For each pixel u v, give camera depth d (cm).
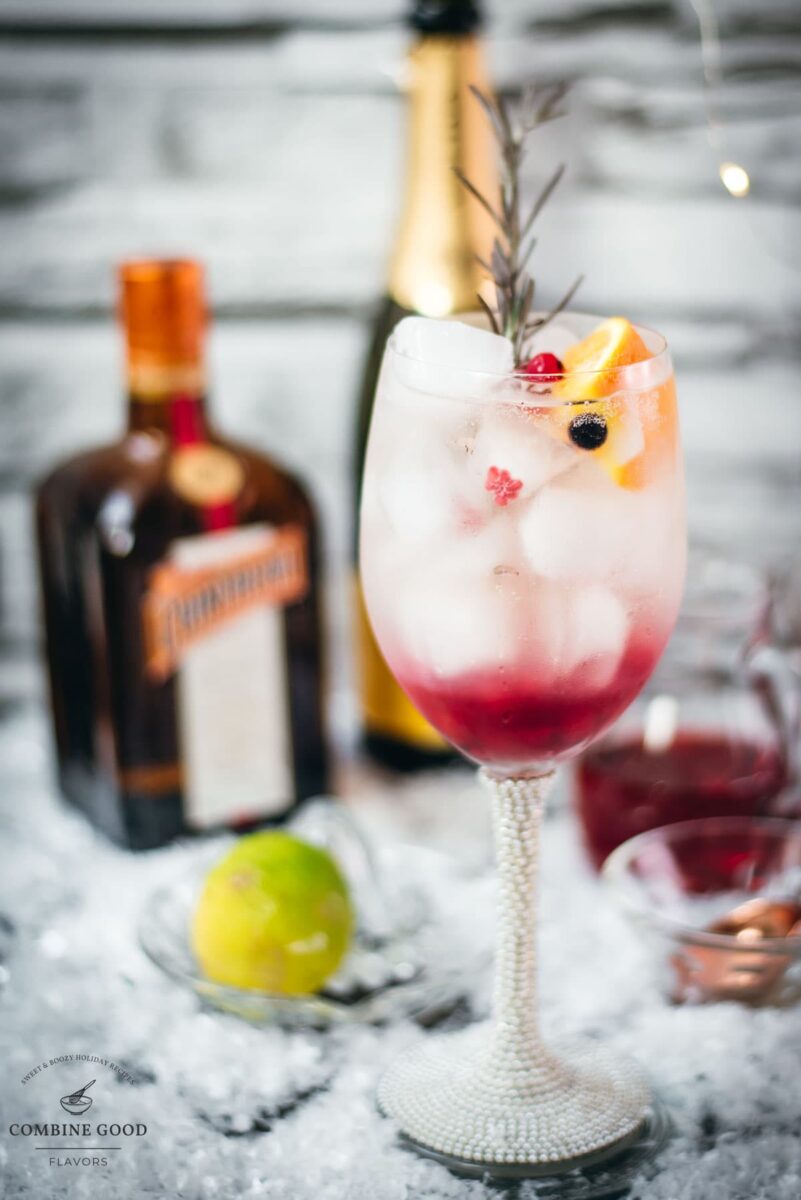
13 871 88
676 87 101
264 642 91
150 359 87
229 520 89
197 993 79
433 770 97
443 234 92
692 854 84
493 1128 72
